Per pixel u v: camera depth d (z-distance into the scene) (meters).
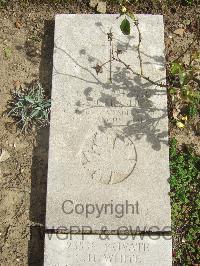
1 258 1.11
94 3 1.35
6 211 1.15
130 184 1.09
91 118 1.14
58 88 1.17
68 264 1.03
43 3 1.36
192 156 1.17
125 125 1.13
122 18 1.25
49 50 1.31
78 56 1.21
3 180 1.18
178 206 1.12
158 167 1.10
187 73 1.13
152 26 1.23
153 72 1.18
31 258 1.11
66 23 1.25
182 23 1.34
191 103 1.17
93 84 1.17
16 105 1.22
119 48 1.21
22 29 1.34
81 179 1.09
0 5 1.36
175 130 1.21
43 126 1.21
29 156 1.20
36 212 1.14
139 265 1.03
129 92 1.16
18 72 1.28
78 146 1.12
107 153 1.11
